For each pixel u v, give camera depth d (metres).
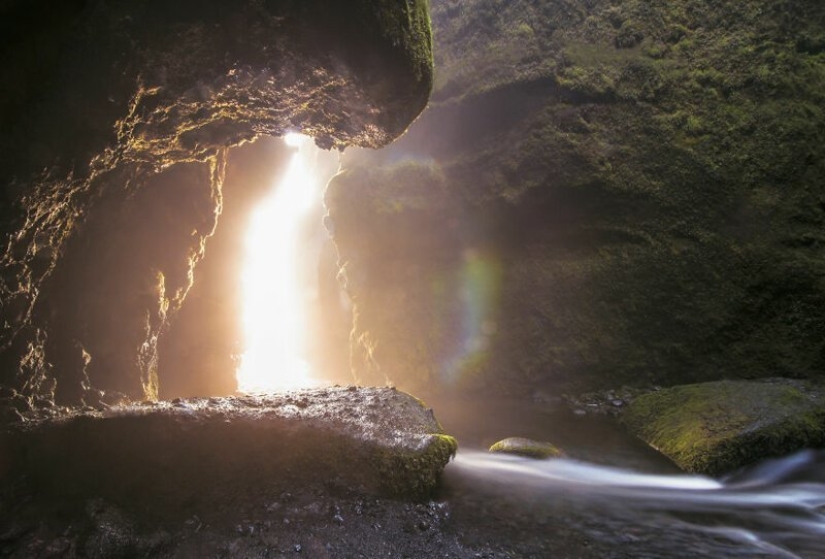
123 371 6.65
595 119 9.53
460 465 5.67
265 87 5.32
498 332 10.05
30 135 4.53
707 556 3.89
